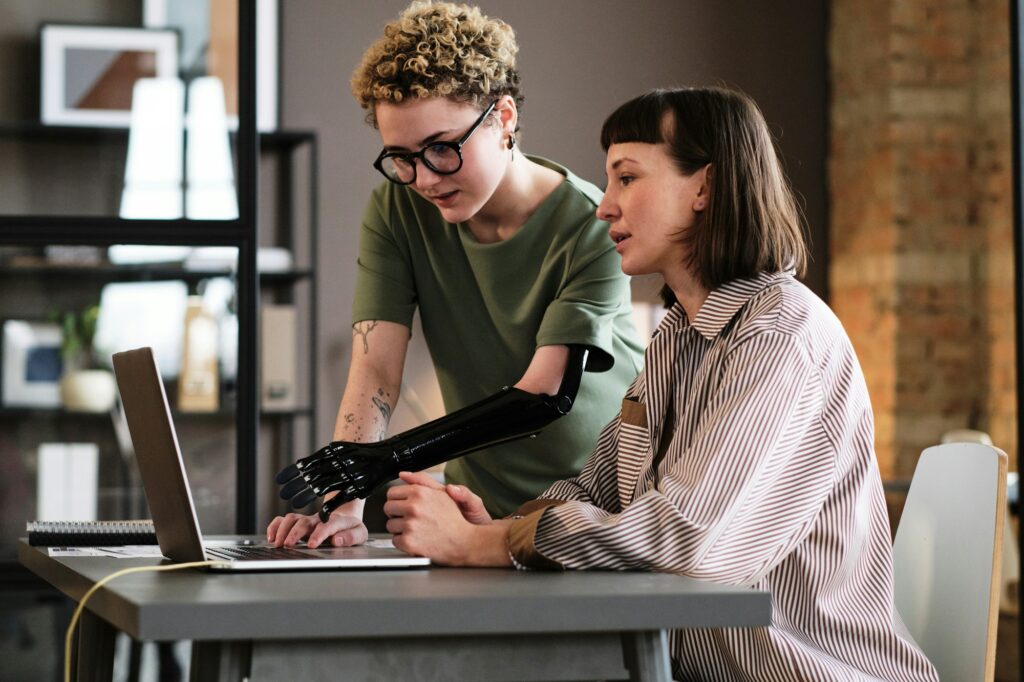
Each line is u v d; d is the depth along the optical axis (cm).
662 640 113
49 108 341
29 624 337
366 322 209
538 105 472
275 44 481
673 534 132
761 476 136
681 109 159
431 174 177
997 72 492
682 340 162
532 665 112
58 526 177
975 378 491
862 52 494
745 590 112
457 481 226
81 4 342
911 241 489
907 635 165
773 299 150
